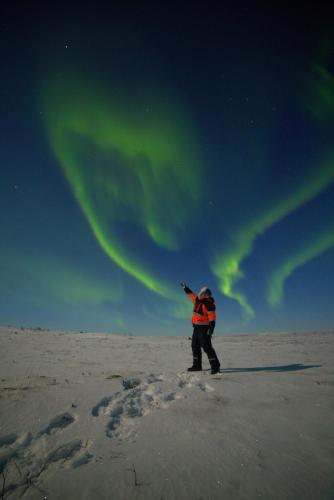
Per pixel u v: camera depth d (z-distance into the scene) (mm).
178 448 2086
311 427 2373
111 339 16047
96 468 1858
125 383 3959
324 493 1524
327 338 15234
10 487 1710
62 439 2293
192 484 1646
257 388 3594
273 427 2393
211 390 3613
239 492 1560
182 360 7148
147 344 13164
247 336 18766
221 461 1887
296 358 6984
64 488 1663
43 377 4656
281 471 1745
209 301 5234
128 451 2070
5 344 11625
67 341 13781
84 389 3551
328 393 3316
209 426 2461
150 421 2623
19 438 2316
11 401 3123
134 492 1593
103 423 2568
